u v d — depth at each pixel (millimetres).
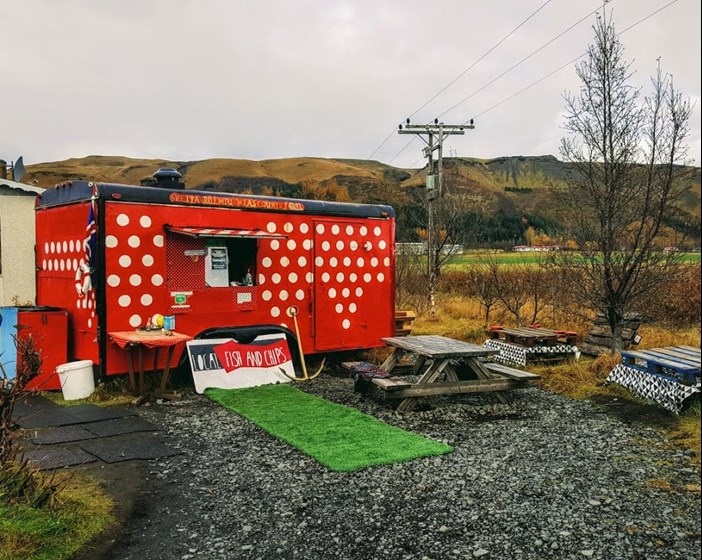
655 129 9383
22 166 15094
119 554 3945
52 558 3797
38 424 6879
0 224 12836
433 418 7379
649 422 7094
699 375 7312
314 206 10312
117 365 8320
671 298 12766
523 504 4746
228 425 6934
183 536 4211
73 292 8883
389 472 5438
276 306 9922
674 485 5129
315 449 5996
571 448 6145
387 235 11242
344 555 3951
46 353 8500
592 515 4539
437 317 16547
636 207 9625
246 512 4602
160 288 8672
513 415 7504
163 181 9320
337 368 10766
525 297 15602
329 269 10523
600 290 9914
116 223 8289
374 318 11117
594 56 9938
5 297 12852
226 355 9016
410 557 3922
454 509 4652
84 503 4613
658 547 4027
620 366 8586
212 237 9141
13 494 4398
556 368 9789
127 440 6328
